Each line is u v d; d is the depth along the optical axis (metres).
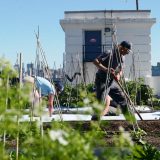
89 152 2.28
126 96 9.79
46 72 11.04
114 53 9.88
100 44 25.14
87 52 25.19
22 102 2.74
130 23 25.09
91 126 2.59
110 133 8.05
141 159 5.07
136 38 25.33
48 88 10.91
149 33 25.28
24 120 3.11
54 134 2.27
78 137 2.30
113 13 25.25
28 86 2.82
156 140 7.73
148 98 19.19
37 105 2.98
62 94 17.11
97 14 25.22
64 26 25.20
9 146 4.63
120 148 2.47
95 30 25.20
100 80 9.88
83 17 25.19
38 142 2.55
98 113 2.56
